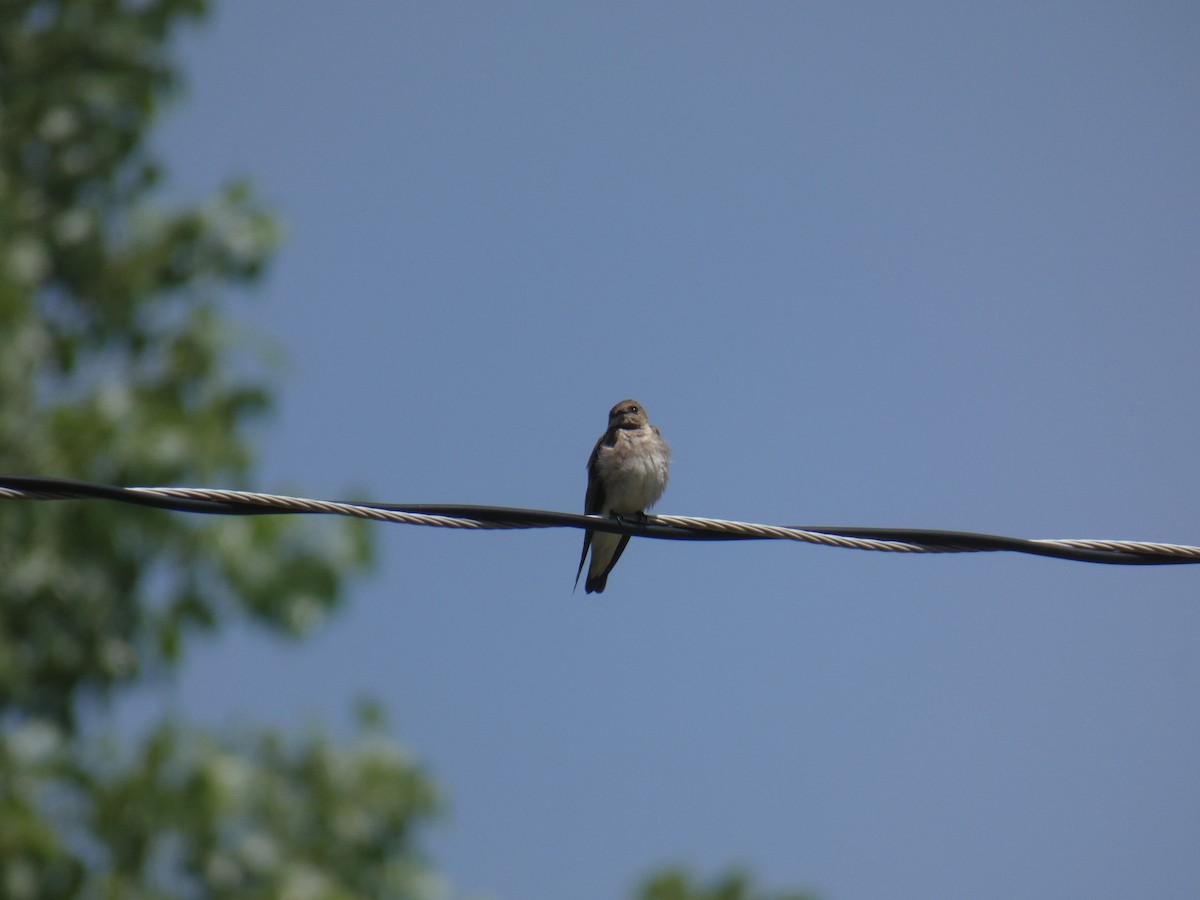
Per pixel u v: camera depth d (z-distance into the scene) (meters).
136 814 13.09
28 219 15.36
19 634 14.12
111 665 14.24
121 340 15.52
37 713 14.27
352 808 14.00
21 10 16.67
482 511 8.95
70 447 13.91
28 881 12.32
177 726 13.52
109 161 16.17
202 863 13.19
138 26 16.58
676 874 13.98
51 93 16.11
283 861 13.49
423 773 14.49
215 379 14.98
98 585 14.12
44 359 15.09
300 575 14.68
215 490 8.47
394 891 14.09
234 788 13.19
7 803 12.34
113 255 15.73
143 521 14.24
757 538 9.28
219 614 14.70
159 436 14.04
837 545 9.27
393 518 8.80
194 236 15.46
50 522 14.09
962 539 9.22
